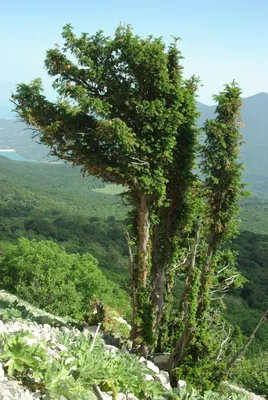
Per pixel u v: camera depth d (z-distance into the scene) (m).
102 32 13.12
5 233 108.75
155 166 13.09
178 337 15.33
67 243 102.19
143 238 13.83
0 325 7.85
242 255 74.50
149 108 12.50
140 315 13.59
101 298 33.00
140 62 12.65
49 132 12.59
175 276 16.97
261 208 197.12
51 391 5.03
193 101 14.28
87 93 12.90
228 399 9.64
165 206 13.75
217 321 14.97
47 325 10.02
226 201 13.46
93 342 7.04
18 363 5.21
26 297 24.83
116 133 11.91
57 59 13.10
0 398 4.53
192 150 14.24
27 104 12.91
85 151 13.30
